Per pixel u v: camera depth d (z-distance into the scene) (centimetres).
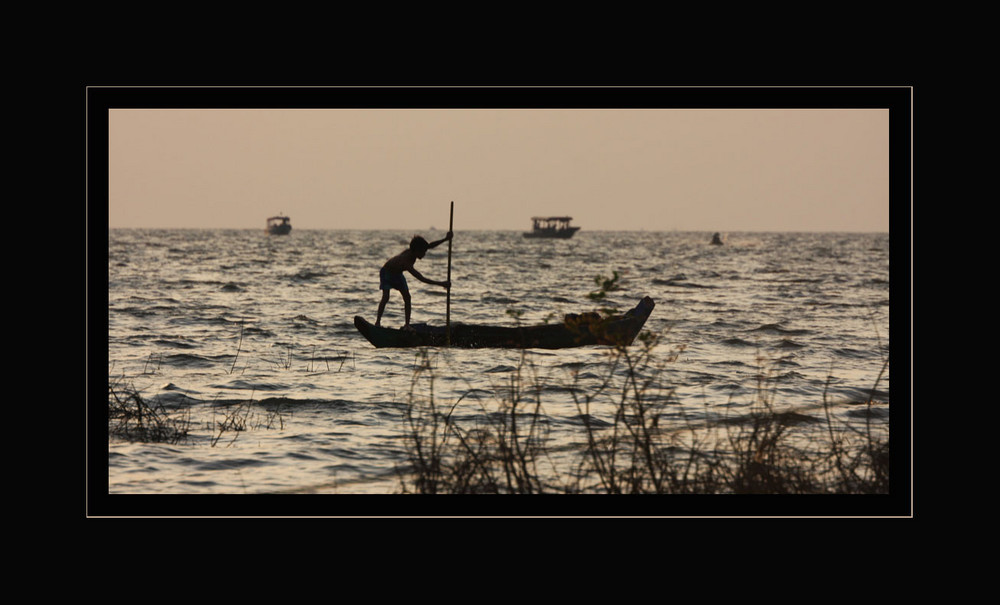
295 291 12238
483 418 3575
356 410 3862
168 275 15612
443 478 2569
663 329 7612
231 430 3491
